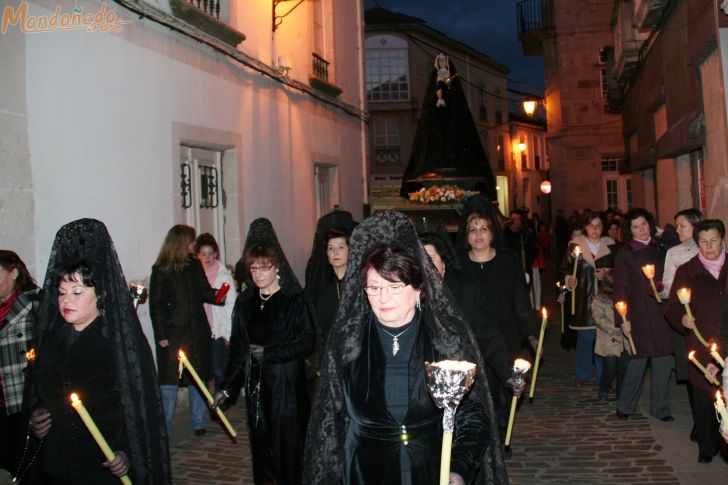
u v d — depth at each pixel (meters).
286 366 4.86
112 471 3.42
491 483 3.10
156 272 6.75
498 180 43.06
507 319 5.85
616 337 7.51
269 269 4.89
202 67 8.94
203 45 8.96
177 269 6.73
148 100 7.72
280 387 4.82
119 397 3.63
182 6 8.20
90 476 3.56
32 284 5.08
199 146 9.05
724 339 4.53
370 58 35.09
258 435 4.82
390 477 2.92
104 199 6.89
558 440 6.43
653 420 6.93
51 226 6.17
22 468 3.96
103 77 6.95
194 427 6.93
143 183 7.57
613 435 6.51
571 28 27.66
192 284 6.78
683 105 10.32
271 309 4.88
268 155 10.96
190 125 8.60
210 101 9.13
